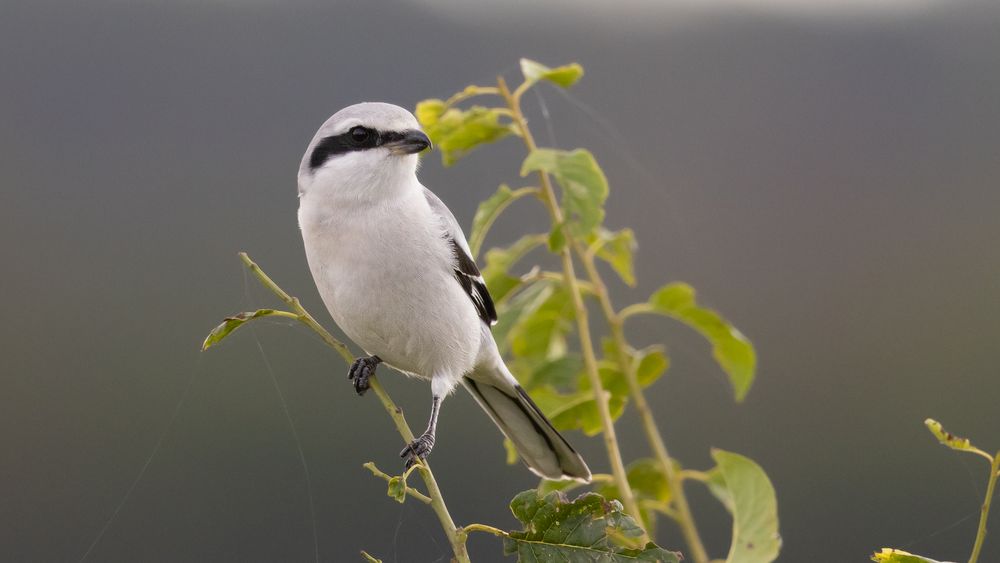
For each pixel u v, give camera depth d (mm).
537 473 8539
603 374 8516
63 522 12391
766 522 6590
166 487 12344
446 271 7625
